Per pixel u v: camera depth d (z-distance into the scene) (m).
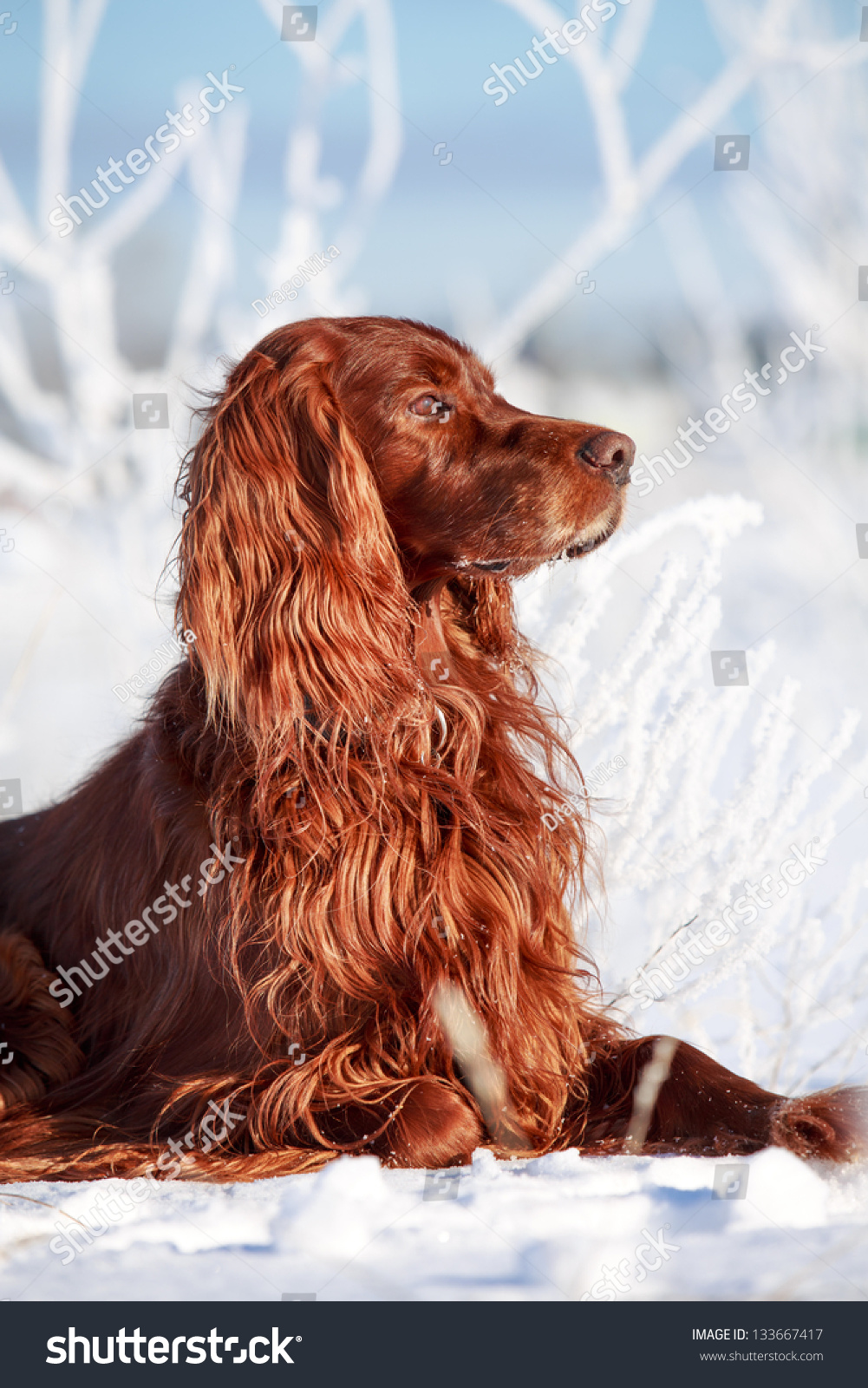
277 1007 3.09
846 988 3.74
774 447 8.34
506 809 3.45
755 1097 2.99
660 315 8.58
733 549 9.93
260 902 3.15
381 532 3.31
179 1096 3.07
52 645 8.73
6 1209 2.60
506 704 3.58
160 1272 2.29
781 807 3.94
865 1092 2.95
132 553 6.93
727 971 3.61
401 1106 2.90
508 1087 3.13
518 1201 2.48
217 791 3.24
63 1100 3.43
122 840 3.54
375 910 3.14
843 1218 2.46
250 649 3.20
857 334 8.05
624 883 3.99
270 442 3.30
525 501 3.30
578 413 11.36
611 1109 3.18
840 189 7.78
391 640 3.28
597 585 4.35
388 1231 2.39
